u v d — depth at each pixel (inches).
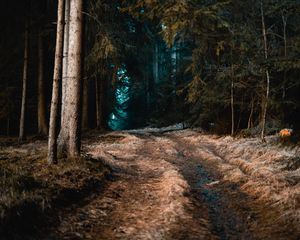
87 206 303.9
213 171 514.3
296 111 771.4
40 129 928.9
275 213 295.3
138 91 1921.8
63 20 386.3
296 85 768.9
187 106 1398.9
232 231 267.4
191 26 739.4
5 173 327.0
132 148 713.6
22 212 239.8
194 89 883.4
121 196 350.9
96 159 464.1
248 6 811.4
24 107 829.8
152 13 689.6
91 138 900.0
